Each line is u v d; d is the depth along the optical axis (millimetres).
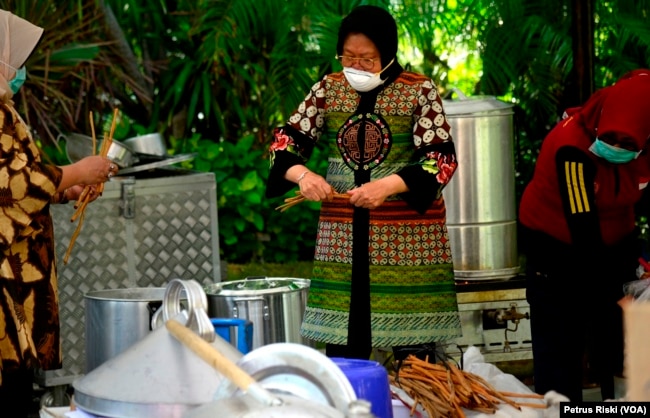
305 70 8156
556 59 7531
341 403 2438
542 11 7859
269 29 8250
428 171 3924
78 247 5371
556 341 4109
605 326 4156
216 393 2561
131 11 8398
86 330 4594
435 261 4074
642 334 2795
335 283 4086
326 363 2471
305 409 2283
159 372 2760
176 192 5547
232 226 8430
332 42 7984
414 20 8211
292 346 2512
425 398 3459
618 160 3779
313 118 4141
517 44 7695
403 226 4039
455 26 8281
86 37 7613
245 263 8609
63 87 7316
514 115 5668
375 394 2984
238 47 8258
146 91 8133
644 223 6848
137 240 5477
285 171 4070
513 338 5137
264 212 8609
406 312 4027
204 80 8422
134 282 5477
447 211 5188
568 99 7609
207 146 8422
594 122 3850
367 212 4035
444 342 4781
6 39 3904
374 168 4016
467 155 5133
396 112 4000
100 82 7668
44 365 3955
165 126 8750
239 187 8328
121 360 2863
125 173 5488
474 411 3506
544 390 4137
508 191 5223
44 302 3902
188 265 5598
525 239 4203
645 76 3803
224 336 3529
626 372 2826
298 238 8625
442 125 4000
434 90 4023
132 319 4379
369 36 3924
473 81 8562
